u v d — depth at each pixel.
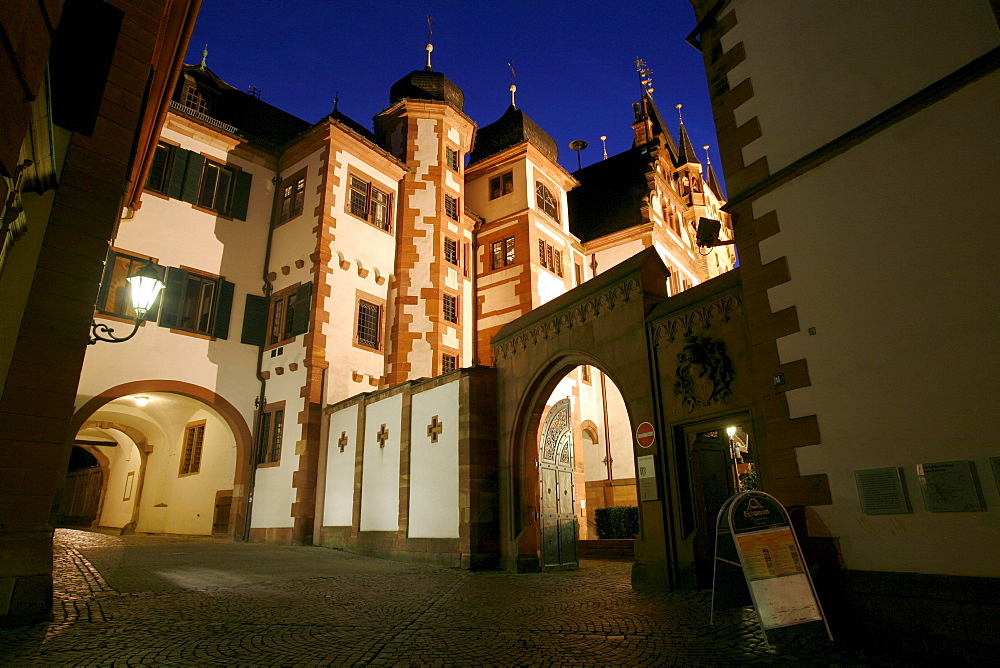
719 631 5.69
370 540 13.73
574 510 12.54
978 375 4.91
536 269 22.38
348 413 15.62
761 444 7.20
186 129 17.62
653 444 8.77
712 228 7.94
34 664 4.45
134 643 5.11
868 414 5.62
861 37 6.21
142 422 21.58
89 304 6.77
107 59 7.45
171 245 16.55
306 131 18.69
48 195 6.68
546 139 25.66
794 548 5.59
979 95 5.19
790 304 6.47
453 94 22.78
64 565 9.63
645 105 31.47
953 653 4.72
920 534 5.13
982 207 5.05
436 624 6.16
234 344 17.31
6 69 3.10
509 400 12.00
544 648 5.16
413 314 19.25
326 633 5.68
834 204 6.21
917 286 5.41
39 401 6.21
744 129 7.31
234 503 16.72
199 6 8.70
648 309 9.31
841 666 4.62
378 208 19.91
